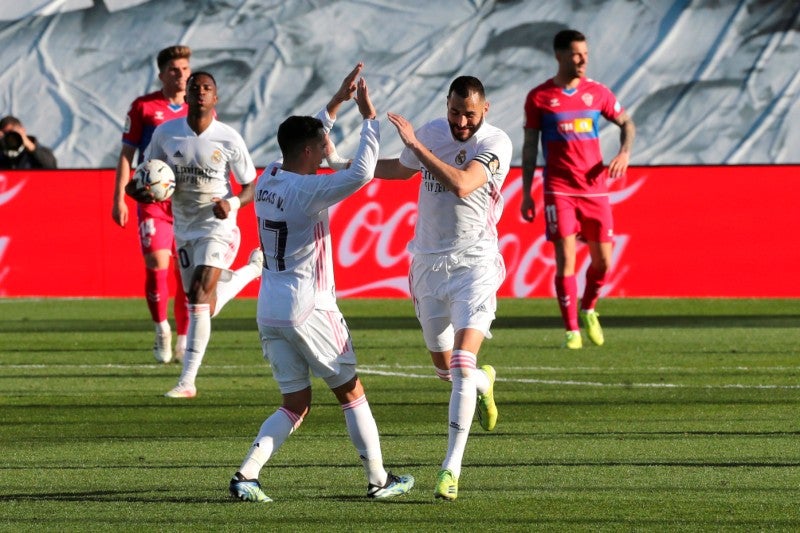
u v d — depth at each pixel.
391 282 47.38
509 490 17.61
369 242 47.41
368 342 36.12
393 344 35.62
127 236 48.38
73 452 20.69
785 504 16.61
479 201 18.95
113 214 30.64
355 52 74.50
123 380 29.05
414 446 21.08
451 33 74.44
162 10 77.19
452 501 16.95
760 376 29.05
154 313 31.81
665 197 46.62
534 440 21.48
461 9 75.12
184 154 26.48
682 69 72.75
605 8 74.62
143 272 48.41
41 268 48.59
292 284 16.83
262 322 16.98
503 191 46.72
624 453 20.27
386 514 16.19
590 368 30.55
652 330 38.56
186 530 15.36
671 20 74.00
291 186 16.75
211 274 26.70
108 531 15.34
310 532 15.23
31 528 15.49
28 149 51.34
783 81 71.94
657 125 71.44
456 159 19.00
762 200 46.31
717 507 16.47
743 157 70.06
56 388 27.86
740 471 18.78
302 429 22.77
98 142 73.56
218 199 25.72
